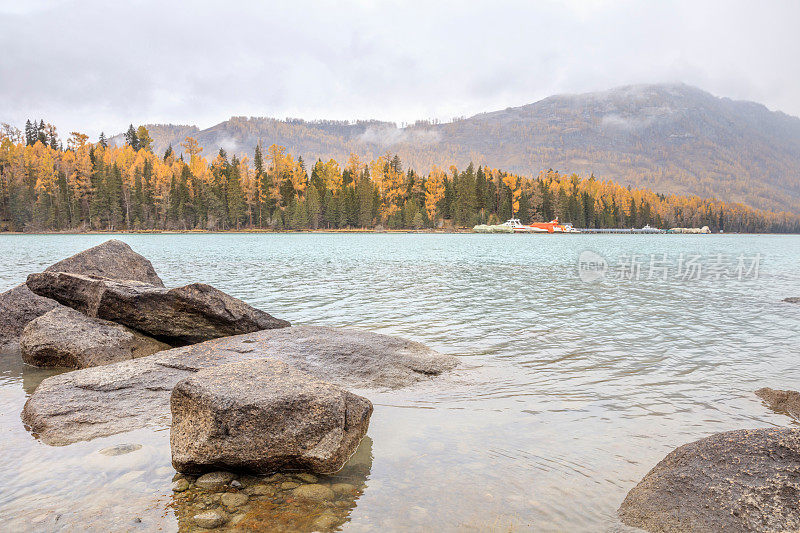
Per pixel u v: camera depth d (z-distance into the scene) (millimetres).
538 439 6453
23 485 5254
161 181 150250
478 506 4844
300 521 4598
